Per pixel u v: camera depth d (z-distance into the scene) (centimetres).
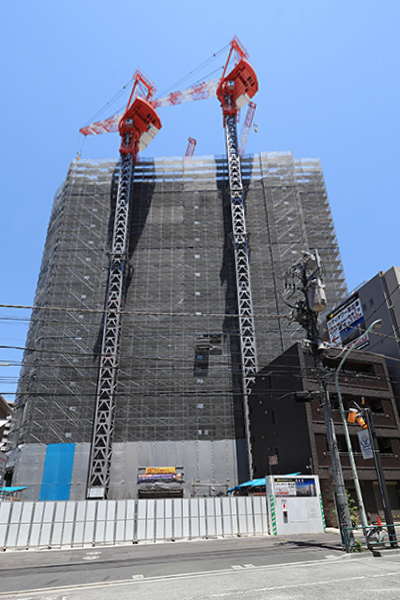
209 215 6725
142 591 983
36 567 1424
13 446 5250
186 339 5678
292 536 2216
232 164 6750
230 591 938
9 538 1994
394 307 3819
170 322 5794
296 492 2448
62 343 5519
